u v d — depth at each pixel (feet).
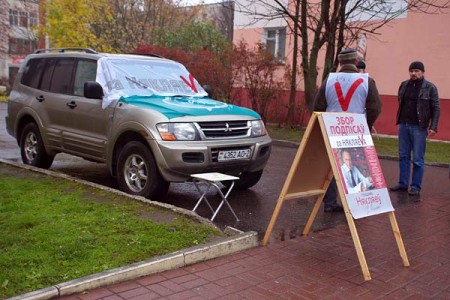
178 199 24.31
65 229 16.97
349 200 15.64
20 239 15.85
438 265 16.48
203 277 14.73
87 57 26.55
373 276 15.37
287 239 18.75
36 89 29.14
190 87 27.09
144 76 25.82
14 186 22.66
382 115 56.29
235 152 22.58
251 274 15.14
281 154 42.75
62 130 26.68
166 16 112.27
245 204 23.88
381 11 53.31
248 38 70.44
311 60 52.54
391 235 19.65
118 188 25.93
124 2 107.55
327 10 49.01
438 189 29.19
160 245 15.98
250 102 59.67
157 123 21.43
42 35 104.94
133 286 13.84
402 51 54.24
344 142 16.40
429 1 51.49
